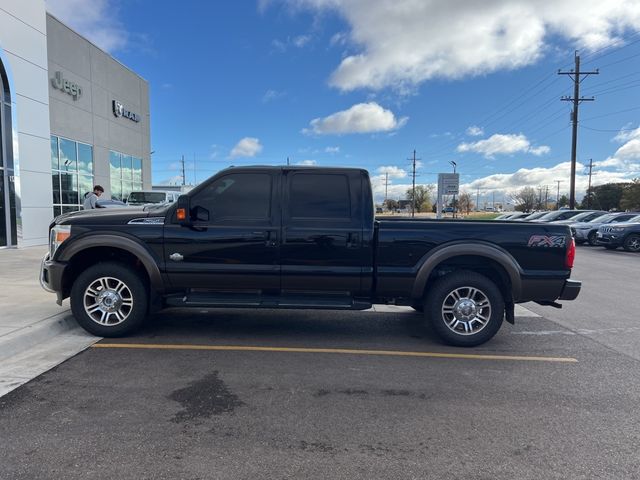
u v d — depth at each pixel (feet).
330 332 19.42
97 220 17.47
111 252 18.57
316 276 17.19
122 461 9.34
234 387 13.29
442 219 18.42
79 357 15.69
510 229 17.19
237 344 17.47
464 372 14.84
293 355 16.29
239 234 17.11
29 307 20.34
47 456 9.48
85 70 63.26
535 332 19.97
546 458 9.68
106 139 69.77
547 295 17.29
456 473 9.08
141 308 17.62
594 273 39.29
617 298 27.91
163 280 17.39
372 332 19.52
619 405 12.39
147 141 85.81
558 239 17.13
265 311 23.12
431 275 17.84
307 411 11.80
